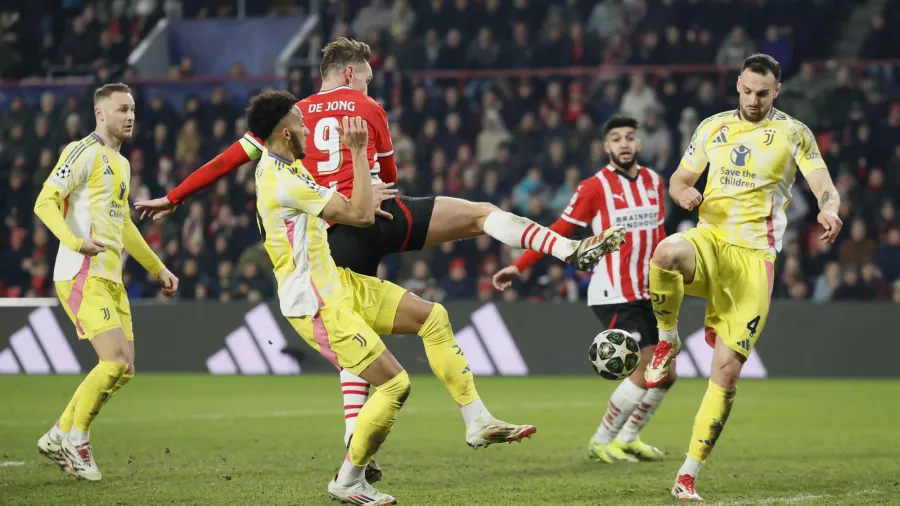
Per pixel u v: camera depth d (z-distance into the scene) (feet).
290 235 64.75
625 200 93.04
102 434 107.55
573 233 96.58
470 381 70.18
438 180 199.11
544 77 216.74
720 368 70.03
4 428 112.06
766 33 223.30
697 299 171.01
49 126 216.95
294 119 65.05
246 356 177.99
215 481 78.02
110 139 82.74
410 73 218.79
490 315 173.47
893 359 163.22
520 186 194.49
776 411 128.06
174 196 77.82
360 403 74.38
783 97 206.80
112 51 241.76
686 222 189.37
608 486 75.77
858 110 202.08
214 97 217.15
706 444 69.36
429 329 70.44
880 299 176.45
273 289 188.24
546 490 73.87
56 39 247.70
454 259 187.01
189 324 179.93
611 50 223.92
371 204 63.57
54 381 166.09
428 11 231.30
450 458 91.61
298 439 103.96
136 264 196.24
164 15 256.93
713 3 225.15
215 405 135.44
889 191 194.18
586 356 169.68
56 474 81.56
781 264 180.96
